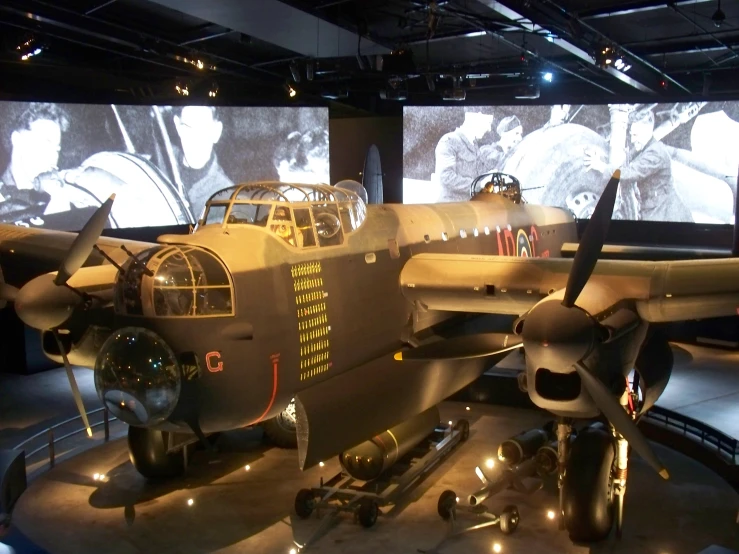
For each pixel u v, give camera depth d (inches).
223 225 333.4
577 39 556.1
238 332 302.7
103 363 302.7
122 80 749.9
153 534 340.5
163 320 295.0
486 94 881.5
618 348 321.7
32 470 417.7
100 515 360.2
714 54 709.3
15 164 661.9
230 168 807.7
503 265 391.2
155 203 762.2
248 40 612.1
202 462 431.2
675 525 349.7
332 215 362.6
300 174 847.7
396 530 345.7
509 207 584.1
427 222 451.5
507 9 481.7
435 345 335.6
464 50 718.5
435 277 393.4
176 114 767.1
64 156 695.7
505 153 861.8
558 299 300.7
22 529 344.2
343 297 356.8
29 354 631.2
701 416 506.9
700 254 620.7
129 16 563.2
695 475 410.0
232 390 304.5
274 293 318.3
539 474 391.9
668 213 807.1
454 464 425.1
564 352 284.5
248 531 344.5
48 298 353.7
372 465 374.6
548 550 326.3
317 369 341.7
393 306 394.3
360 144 993.5
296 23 545.0
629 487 393.1
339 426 350.0
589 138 828.0
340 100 896.9
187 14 532.1
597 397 295.1
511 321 522.3
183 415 301.7
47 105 679.1
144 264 302.4
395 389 387.5
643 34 633.0
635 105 804.0
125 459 433.1
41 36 544.7
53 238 487.8
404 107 890.1
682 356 676.7
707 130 772.0
